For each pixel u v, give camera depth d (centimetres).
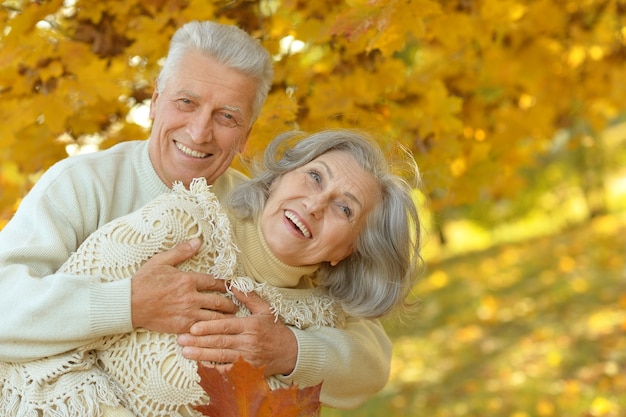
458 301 967
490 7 344
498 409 595
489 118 407
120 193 243
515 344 744
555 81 425
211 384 178
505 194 453
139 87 322
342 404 248
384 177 238
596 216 1373
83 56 295
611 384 590
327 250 229
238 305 222
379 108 326
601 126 491
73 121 312
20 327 198
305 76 315
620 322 739
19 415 204
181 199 222
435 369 720
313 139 235
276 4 331
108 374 210
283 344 224
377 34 275
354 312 245
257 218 233
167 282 207
